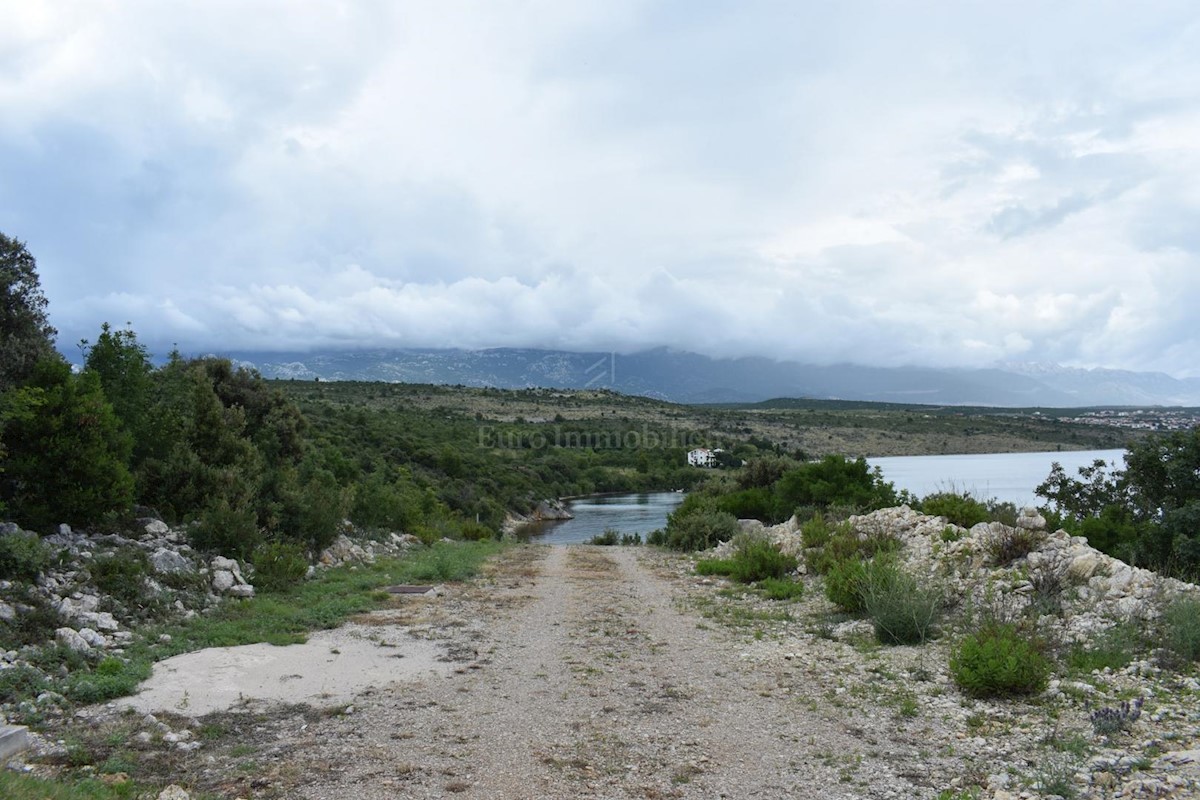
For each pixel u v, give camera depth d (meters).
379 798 5.39
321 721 7.23
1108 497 25.28
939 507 19.02
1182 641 8.42
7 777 5.09
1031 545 12.82
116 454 15.04
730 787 5.64
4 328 15.76
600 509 77.31
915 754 6.30
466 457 72.31
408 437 70.38
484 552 27.45
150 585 12.03
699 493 39.78
